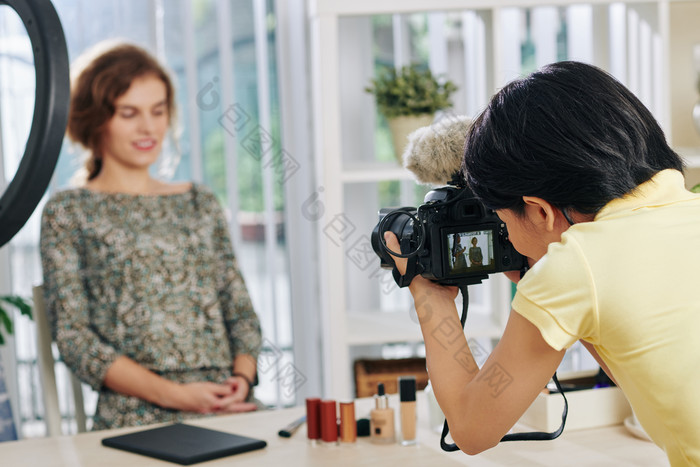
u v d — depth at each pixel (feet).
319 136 7.25
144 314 6.51
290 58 8.52
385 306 8.78
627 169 2.84
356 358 8.57
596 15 8.18
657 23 7.08
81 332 6.32
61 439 4.65
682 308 2.72
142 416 6.31
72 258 6.48
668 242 2.78
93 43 8.05
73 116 6.77
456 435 3.19
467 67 8.48
